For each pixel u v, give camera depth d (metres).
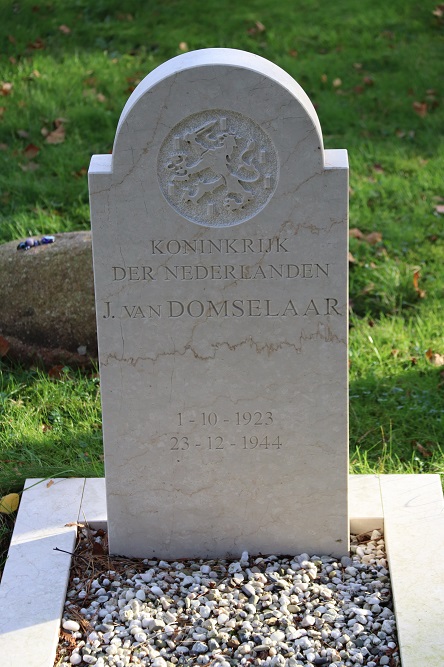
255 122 3.65
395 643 3.71
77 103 8.66
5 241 6.82
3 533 4.49
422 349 5.86
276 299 3.88
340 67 9.34
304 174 3.70
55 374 5.71
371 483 4.60
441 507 4.41
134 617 3.90
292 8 10.24
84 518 4.43
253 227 3.78
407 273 6.59
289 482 4.17
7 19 9.84
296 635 3.77
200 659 3.67
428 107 8.81
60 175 7.67
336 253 3.79
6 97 8.69
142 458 4.15
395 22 10.02
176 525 4.27
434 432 5.20
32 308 5.84
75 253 5.89
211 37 9.75
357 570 4.18
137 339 3.96
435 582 3.93
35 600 3.93
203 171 3.72
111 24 9.98
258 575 4.11
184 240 3.81
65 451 5.02
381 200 7.50
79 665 3.69
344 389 3.99
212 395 4.04
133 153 3.69
